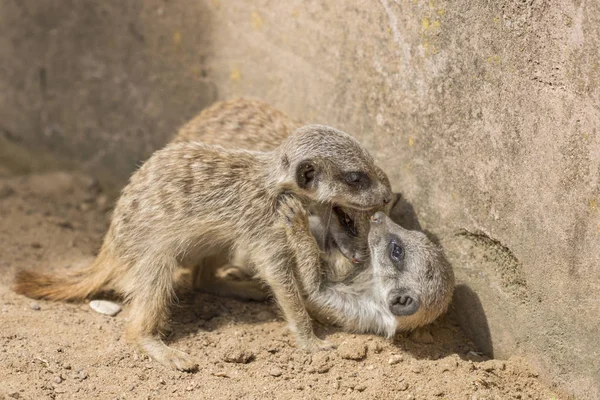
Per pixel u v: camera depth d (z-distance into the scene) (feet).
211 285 32.89
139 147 43.68
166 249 29.53
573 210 24.09
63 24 44.24
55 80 45.70
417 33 28.58
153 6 40.45
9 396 24.36
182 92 41.06
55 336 28.45
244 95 38.55
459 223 28.78
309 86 34.81
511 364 27.02
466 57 26.86
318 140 28.91
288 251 29.37
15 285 31.68
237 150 30.91
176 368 26.84
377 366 27.27
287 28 35.06
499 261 27.55
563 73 23.65
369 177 28.84
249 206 29.68
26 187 44.55
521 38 24.79
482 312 28.71
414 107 29.55
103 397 25.07
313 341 28.53
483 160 27.12
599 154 22.94
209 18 38.70
